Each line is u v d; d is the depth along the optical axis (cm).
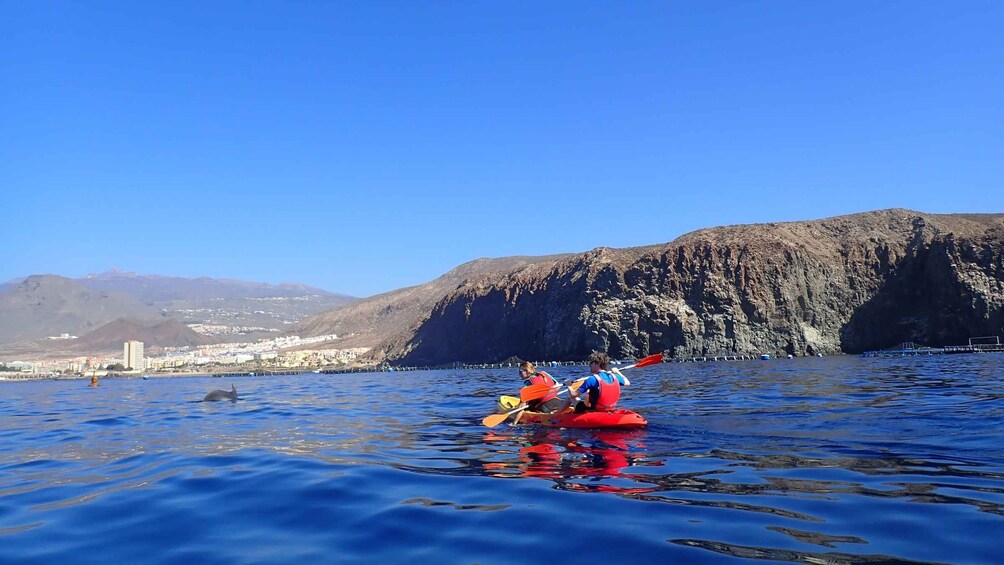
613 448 883
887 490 590
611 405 1149
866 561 415
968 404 1248
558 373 4325
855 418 1084
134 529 554
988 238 6888
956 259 6856
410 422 1385
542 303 8625
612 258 8169
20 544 518
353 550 479
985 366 2997
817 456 762
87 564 466
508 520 542
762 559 426
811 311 7150
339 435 1169
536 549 466
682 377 2967
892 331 7175
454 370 7888
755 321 6938
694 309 7088
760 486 623
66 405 2438
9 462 943
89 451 1038
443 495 643
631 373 3856
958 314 6656
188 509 616
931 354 5672
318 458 891
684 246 7538
